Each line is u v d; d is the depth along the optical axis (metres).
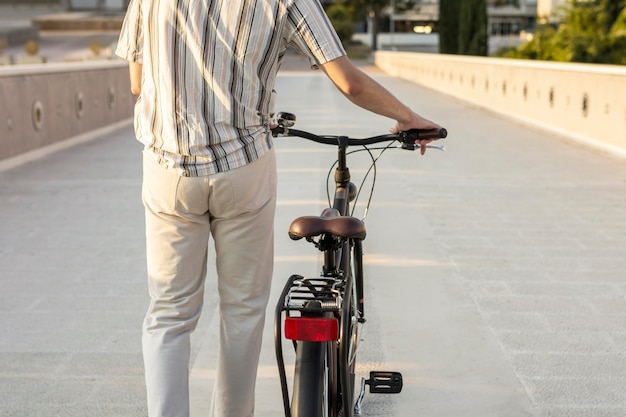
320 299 2.41
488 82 19.55
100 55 52.38
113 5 89.81
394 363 4.03
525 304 4.90
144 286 5.29
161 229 2.66
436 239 6.41
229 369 2.88
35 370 3.96
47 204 7.76
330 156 10.54
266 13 2.46
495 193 8.29
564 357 4.12
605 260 5.83
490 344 4.29
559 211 7.46
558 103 13.91
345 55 2.53
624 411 3.55
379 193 8.25
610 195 8.21
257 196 2.64
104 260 5.88
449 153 11.20
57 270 5.62
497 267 5.65
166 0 2.48
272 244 2.82
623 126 11.03
